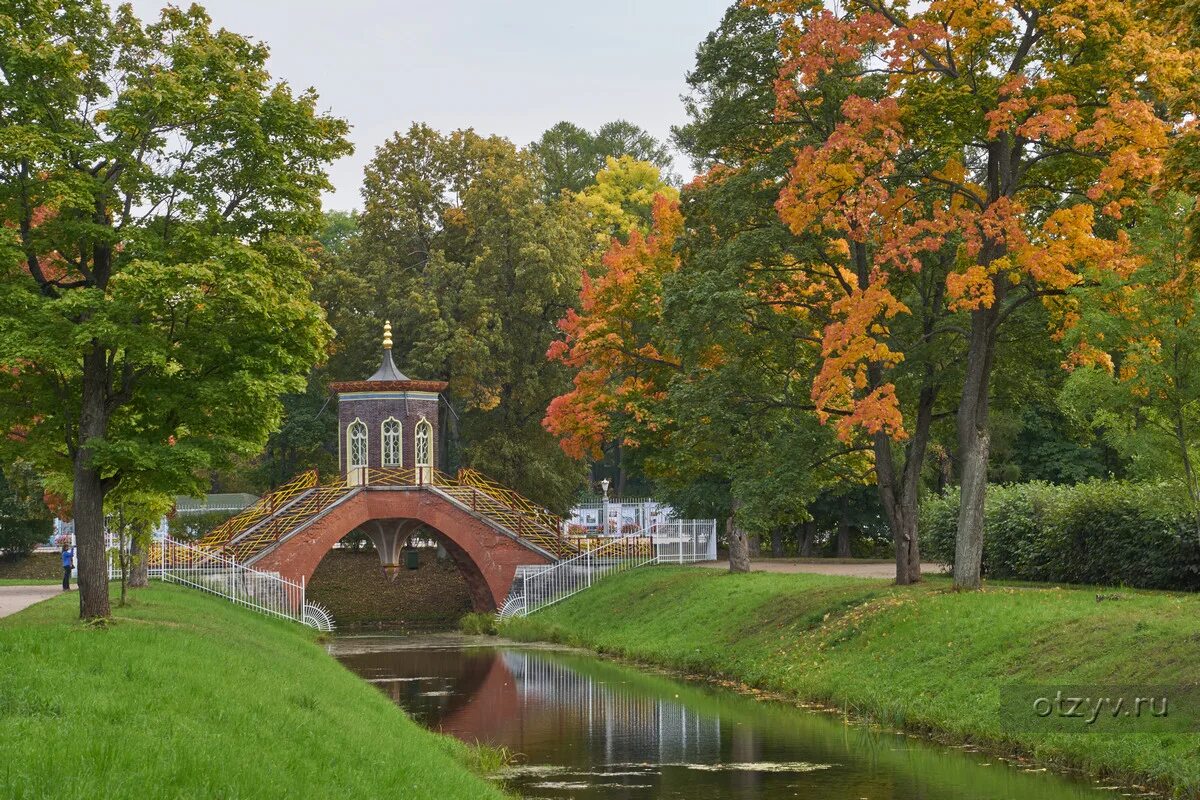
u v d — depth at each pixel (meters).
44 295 27.81
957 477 69.56
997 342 34.97
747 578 46.47
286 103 28.80
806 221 31.06
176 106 26.77
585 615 52.03
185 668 19.08
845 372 32.47
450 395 70.06
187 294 25.36
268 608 51.56
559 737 27.52
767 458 36.91
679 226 46.78
